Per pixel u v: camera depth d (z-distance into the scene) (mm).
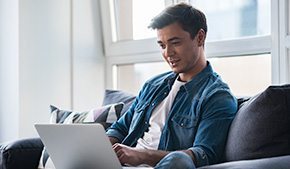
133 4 2781
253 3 2178
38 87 2525
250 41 2143
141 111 1765
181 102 1616
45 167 1881
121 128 1882
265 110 1319
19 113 2430
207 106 1495
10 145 1874
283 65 2000
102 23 2873
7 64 2498
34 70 2508
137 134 1751
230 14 2275
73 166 1373
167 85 1757
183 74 1702
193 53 1635
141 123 1756
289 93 1329
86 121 2012
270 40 2059
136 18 2766
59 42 2645
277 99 1317
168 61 1658
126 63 2770
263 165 1139
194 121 1519
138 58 2697
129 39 2807
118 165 1241
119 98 2176
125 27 2832
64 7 2680
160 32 1637
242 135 1341
